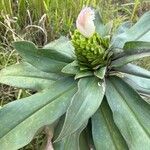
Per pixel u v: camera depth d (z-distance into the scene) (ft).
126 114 1.53
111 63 1.56
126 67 1.61
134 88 1.65
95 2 3.00
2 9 2.92
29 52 1.59
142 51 1.51
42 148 1.88
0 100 2.51
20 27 2.96
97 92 1.49
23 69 1.85
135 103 1.55
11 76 1.83
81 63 1.55
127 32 1.59
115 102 1.55
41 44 2.85
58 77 1.77
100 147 1.58
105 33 1.62
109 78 1.61
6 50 2.71
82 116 1.43
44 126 1.62
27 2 2.97
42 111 1.58
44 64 1.61
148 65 2.70
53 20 2.92
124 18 3.01
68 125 1.41
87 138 1.73
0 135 1.59
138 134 1.50
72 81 1.62
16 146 1.55
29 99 1.62
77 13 2.99
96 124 1.62
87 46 1.49
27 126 1.57
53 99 1.60
